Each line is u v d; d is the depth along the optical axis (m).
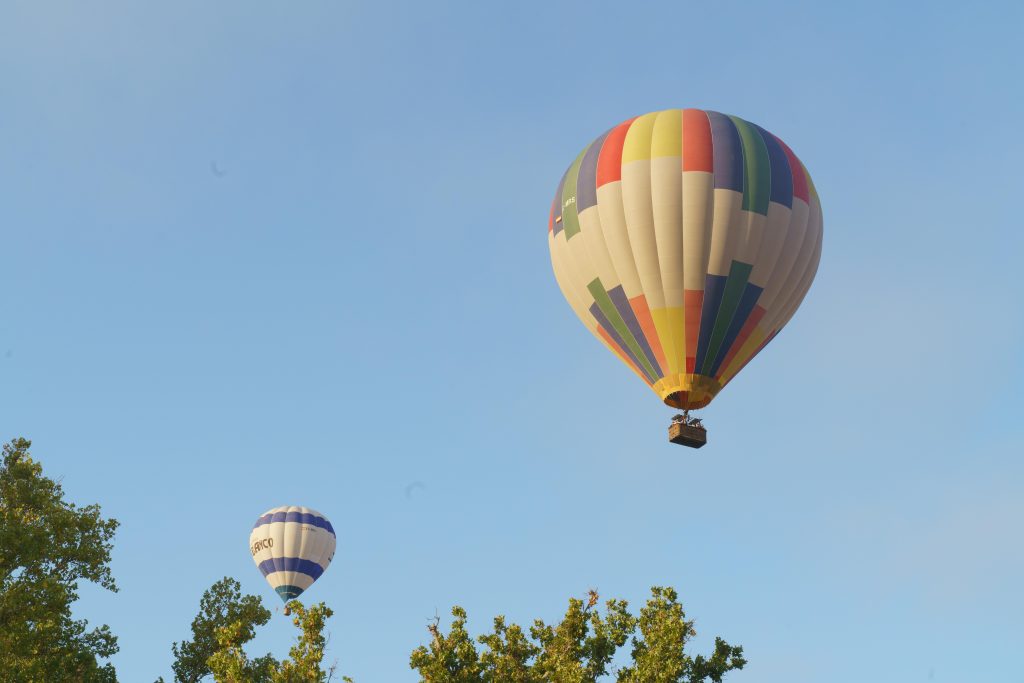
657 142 96.69
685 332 92.81
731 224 93.25
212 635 93.81
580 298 98.38
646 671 72.69
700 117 99.12
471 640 71.81
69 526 80.88
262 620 95.12
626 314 94.69
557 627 74.69
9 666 73.50
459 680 69.81
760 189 94.56
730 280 92.88
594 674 74.88
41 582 76.31
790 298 96.25
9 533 76.81
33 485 83.12
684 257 92.88
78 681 79.50
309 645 66.88
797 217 95.50
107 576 81.00
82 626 83.00
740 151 96.00
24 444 85.44
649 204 94.00
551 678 69.69
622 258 94.31
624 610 78.56
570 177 100.69
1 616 75.44
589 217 96.25
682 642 75.69
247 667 67.94
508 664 71.81
